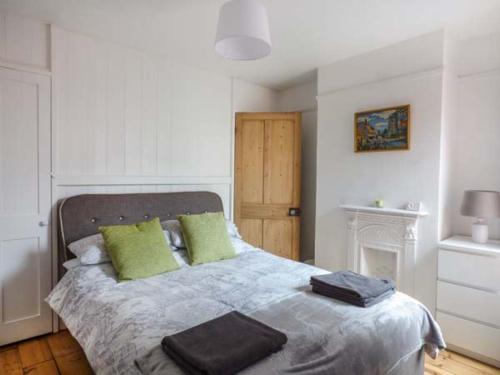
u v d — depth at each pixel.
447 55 2.69
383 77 3.02
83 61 2.77
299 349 1.34
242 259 2.76
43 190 2.59
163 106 3.29
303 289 2.03
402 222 2.87
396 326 1.67
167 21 2.53
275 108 4.47
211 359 1.17
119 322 1.61
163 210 3.12
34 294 2.58
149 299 1.83
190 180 3.53
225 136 3.86
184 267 2.51
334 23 2.54
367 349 1.48
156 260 2.34
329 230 3.49
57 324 2.69
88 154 2.81
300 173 3.94
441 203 2.72
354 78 3.25
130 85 3.05
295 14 2.39
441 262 2.61
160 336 1.43
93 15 2.44
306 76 3.90
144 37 2.82
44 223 2.60
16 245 2.49
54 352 2.42
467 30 2.68
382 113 3.00
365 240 3.14
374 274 3.23
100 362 1.55
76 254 2.44
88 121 2.80
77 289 2.11
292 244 3.93
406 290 2.84
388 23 2.54
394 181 2.96
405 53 2.86
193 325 1.53
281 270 2.43
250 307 1.74
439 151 2.67
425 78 2.74
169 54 3.21
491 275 2.37
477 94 2.85
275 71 3.71
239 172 3.95
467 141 2.91
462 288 2.50
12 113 2.43
